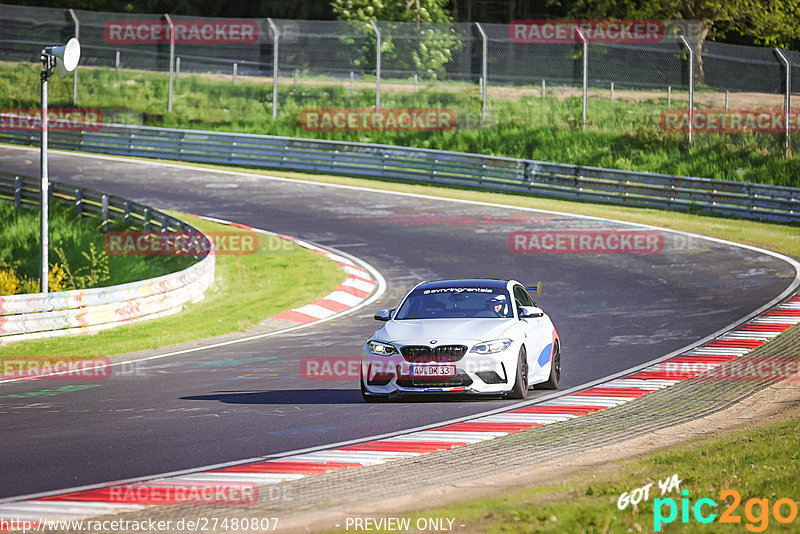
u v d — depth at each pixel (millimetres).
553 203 128125
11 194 127375
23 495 28219
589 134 157250
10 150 165000
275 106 171875
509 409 42062
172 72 177750
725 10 193125
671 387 47094
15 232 112062
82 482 29781
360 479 29391
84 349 63688
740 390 45656
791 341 59344
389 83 189375
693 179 122750
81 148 165750
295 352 61219
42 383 51844
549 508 23516
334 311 78875
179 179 142625
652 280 85750
